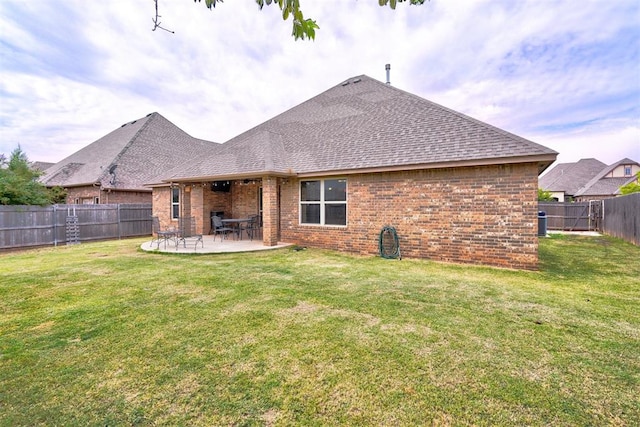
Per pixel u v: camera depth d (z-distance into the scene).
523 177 7.14
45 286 5.92
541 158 6.71
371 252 9.20
